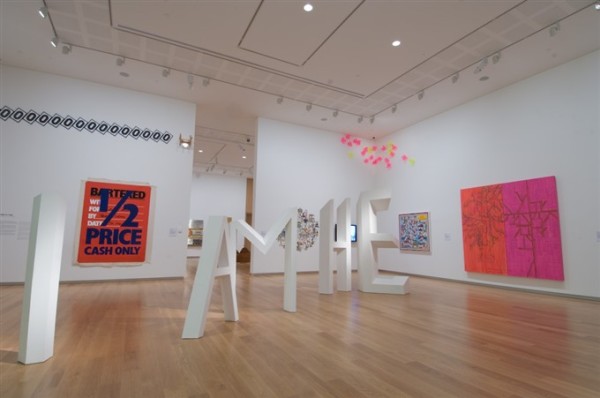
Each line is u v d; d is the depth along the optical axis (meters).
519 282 6.36
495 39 5.34
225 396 1.96
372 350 2.80
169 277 7.23
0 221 6.05
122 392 1.99
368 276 6.03
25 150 6.34
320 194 9.59
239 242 13.71
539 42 5.38
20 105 6.38
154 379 2.18
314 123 9.33
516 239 6.40
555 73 6.07
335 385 2.12
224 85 7.09
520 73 6.36
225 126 9.65
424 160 8.83
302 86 7.11
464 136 7.76
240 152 12.20
